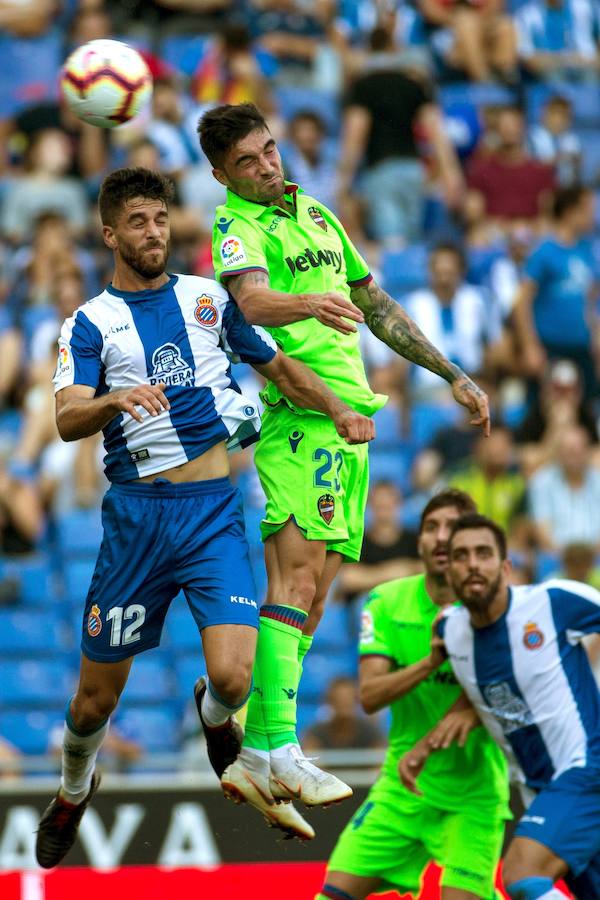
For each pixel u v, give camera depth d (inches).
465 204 2010.3
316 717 1492.4
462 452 1696.6
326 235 754.8
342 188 1962.4
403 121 1988.2
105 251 1831.9
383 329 781.9
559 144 2145.7
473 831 1013.2
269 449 745.0
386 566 1552.7
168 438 722.2
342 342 746.8
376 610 1034.1
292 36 2159.2
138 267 719.7
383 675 1008.2
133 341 718.5
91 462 1642.5
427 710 1021.2
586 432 1705.2
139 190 715.4
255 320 693.9
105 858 1153.4
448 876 1008.9
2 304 1758.1
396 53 2167.8
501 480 1657.2
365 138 1990.7
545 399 1782.7
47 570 1590.8
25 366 1702.8
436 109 2032.5
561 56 2293.3
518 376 1820.9
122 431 724.7
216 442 730.2
